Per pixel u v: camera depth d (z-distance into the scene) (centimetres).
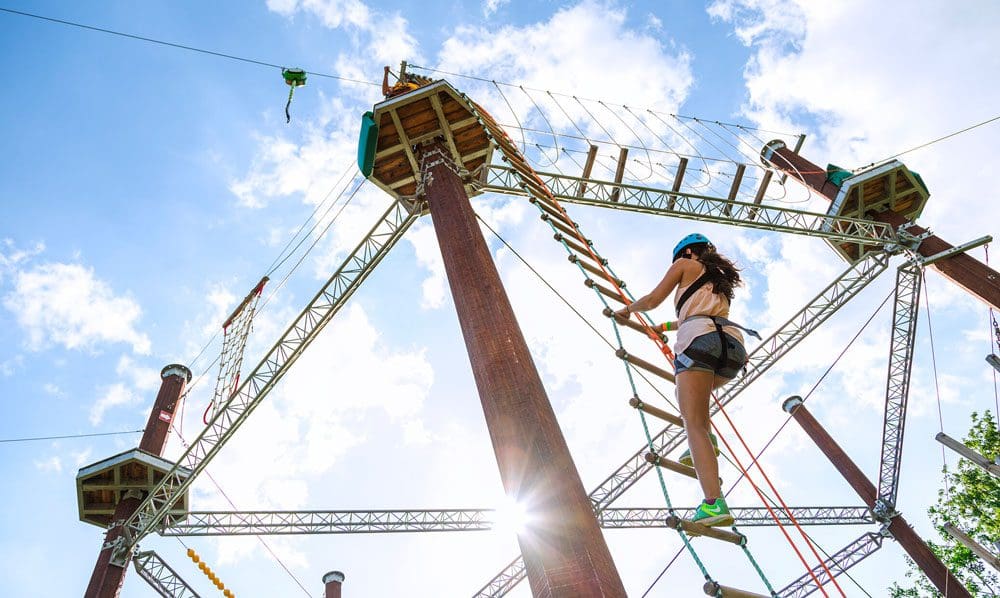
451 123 1653
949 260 2438
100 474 2378
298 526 2447
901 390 2683
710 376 411
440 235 1077
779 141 3089
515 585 2795
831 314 2658
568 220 937
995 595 3086
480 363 791
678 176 2236
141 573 2302
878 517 2855
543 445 663
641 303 455
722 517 383
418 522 2553
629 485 2719
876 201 2658
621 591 534
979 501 3134
